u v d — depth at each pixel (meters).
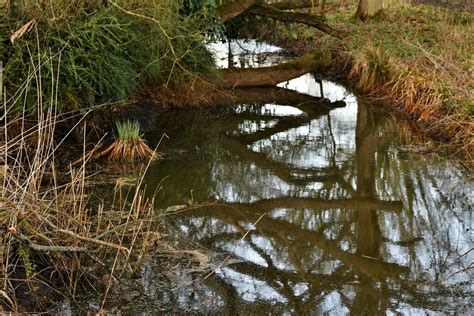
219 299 4.98
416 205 7.07
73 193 5.41
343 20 16.80
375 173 8.16
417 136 9.41
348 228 6.54
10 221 4.67
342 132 9.88
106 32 8.15
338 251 5.98
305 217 6.86
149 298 4.92
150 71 9.57
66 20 7.59
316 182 7.91
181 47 9.83
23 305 4.64
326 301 5.04
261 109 11.14
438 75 10.19
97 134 8.51
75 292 4.91
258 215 6.84
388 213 6.96
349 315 4.82
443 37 12.95
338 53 13.31
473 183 7.48
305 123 10.41
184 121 10.16
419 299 5.05
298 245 6.12
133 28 8.70
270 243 6.13
